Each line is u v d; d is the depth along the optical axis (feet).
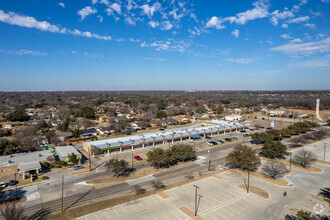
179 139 360.28
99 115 586.04
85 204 158.10
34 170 224.74
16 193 174.91
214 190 180.34
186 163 247.70
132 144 297.53
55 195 172.35
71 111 585.22
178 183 194.39
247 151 220.43
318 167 235.40
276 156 273.13
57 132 385.50
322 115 616.80
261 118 611.06
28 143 306.55
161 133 351.67
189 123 529.45
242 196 169.99
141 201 162.09
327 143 335.26
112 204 157.38
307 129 387.75
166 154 227.20
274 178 204.03
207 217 141.69
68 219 139.33
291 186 187.93
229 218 140.77
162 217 141.49
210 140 362.12
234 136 392.06
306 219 120.98
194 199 165.27
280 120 572.92
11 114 481.87
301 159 237.66
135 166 238.48
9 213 131.85
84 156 275.18
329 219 138.62
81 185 190.60
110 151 294.46
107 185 190.90
